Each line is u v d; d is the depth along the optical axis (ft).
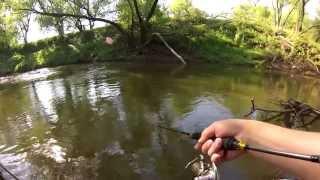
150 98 72.08
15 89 86.79
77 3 114.32
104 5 115.96
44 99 75.97
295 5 107.55
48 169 46.37
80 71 100.94
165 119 60.70
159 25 115.85
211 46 110.01
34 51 123.54
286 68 95.81
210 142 5.79
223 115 61.52
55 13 112.27
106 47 114.83
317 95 74.28
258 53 104.01
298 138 5.37
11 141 55.31
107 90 79.46
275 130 5.59
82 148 51.57
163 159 46.68
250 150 5.52
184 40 112.47
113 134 55.67
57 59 113.19
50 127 60.03
